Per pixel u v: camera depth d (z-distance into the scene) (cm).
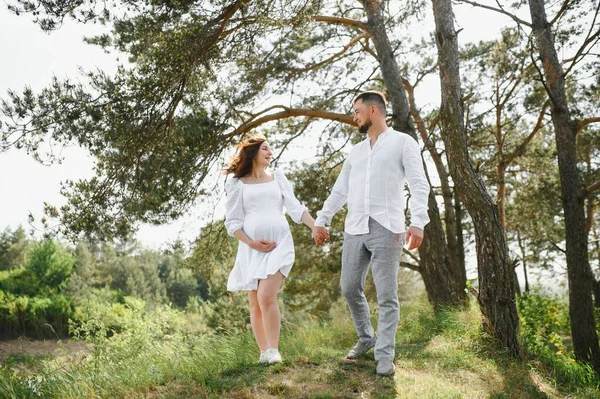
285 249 427
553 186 1532
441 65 608
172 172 827
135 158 808
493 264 555
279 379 378
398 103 1049
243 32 824
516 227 1728
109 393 360
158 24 779
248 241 429
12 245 5741
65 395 352
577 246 962
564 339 1453
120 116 766
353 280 423
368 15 1070
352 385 372
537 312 1022
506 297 547
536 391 445
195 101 827
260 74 1002
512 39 1124
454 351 509
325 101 1191
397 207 403
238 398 345
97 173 791
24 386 358
